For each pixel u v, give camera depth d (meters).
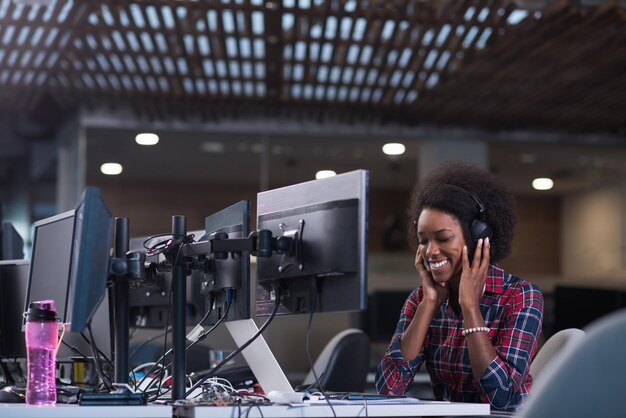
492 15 7.21
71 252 2.71
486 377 2.87
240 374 3.75
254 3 7.02
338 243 2.49
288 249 2.61
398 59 8.25
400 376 3.10
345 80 9.33
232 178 9.94
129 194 9.76
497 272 3.15
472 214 3.02
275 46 7.98
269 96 9.48
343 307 2.50
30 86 9.38
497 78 8.78
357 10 7.13
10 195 14.21
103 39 8.09
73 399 2.79
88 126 9.83
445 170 3.20
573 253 10.40
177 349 2.78
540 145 10.70
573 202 10.58
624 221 10.62
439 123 10.30
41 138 12.44
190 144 9.95
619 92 9.23
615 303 6.27
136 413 2.34
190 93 9.41
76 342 3.41
